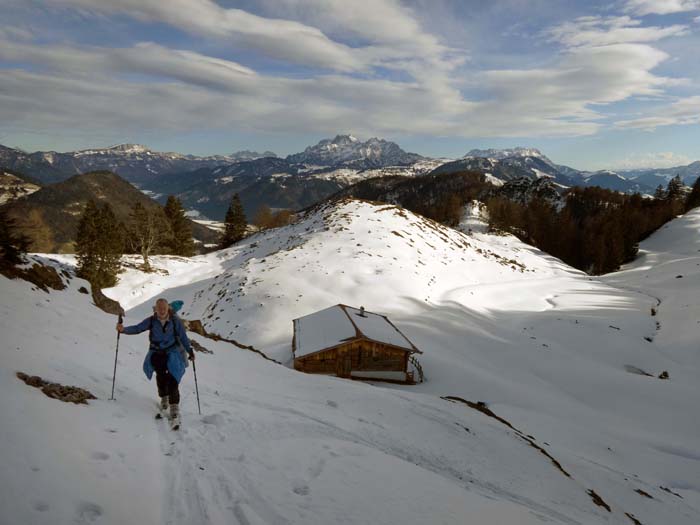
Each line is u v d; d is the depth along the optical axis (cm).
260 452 660
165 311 721
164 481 514
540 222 13075
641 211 14900
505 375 3164
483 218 13288
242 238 11562
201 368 1279
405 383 2847
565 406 2656
